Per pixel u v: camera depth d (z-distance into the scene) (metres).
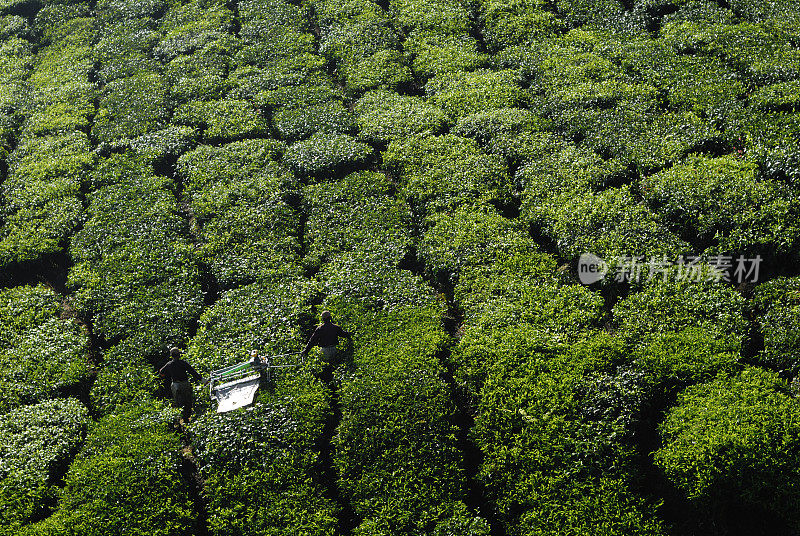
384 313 27.88
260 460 23.16
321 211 33.16
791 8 41.06
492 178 33.31
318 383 25.39
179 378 25.34
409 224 32.19
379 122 37.94
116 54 46.78
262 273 30.19
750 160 31.06
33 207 35.16
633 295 26.61
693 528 20.58
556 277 28.20
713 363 23.39
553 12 45.47
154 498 22.36
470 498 22.23
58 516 22.11
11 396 26.09
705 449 20.75
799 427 20.78
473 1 46.97
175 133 38.84
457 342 26.81
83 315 30.06
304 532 21.09
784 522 20.03
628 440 22.27
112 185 36.06
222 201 33.97
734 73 36.84
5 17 51.97
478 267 29.02
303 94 41.00
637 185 32.25
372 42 44.62
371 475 22.39
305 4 49.50
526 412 23.12
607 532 19.94
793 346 23.53
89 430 24.91
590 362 24.36
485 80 39.66
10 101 43.19
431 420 23.55
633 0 44.62
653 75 37.66
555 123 36.03
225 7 50.22
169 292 29.84
